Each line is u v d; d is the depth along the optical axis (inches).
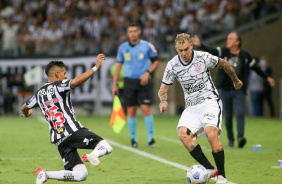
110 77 2284.7
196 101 682.8
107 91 2281.0
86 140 589.9
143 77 1112.2
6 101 2316.7
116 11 2504.9
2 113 2324.1
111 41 2365.9
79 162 601.6
